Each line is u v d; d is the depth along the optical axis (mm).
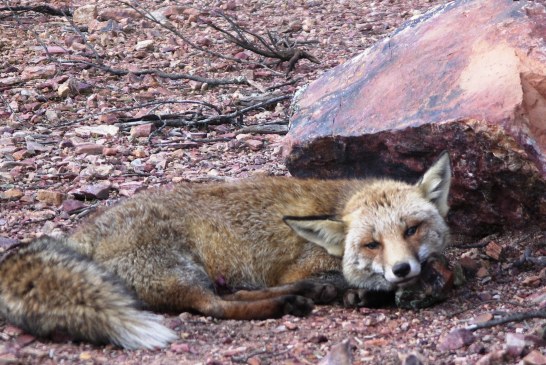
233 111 19781
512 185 11242
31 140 17875
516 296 10484
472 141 11156
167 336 9492
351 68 14125
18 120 19234
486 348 8828
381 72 13234
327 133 12672
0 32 26688
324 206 11336
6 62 23516
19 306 9594
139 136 18281
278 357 8977
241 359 8844
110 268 10555
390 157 12227
